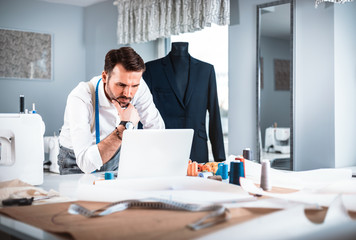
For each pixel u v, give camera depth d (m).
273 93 3.68
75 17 6.16
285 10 3.58
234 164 1.72
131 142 1.65
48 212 1.19
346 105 3.39
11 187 1.49
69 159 2.38
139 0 4.83
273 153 3.67
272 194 1.33
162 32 4.50
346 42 3.40
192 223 1.01
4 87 5.71
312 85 3.42
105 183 1.43
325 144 3.34
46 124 6.02
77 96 2.07
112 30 5.71
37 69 5.92
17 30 5.77
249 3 3.86
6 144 1.71
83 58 6.24
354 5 3.51
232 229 0.91
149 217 1.09
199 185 1.44
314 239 0.91
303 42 3.47
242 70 3.95
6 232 1.06
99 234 0.93
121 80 2.00
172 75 3.69
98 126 2.20
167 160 1.78
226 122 4.56
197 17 4.11
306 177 1.74
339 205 1.03
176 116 3.67
